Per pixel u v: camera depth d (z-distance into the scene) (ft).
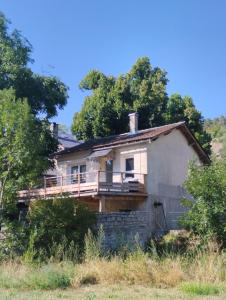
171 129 105.09
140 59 154.81
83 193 91.91
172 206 102.32
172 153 106.83
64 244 60.34
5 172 65.62
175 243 77.10
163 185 102.58
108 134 145.28
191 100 153.48
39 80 105.40
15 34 99.86
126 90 148.46
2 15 98.78
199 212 64.90
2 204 66.08
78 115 151.64
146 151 100.83
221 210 62.64
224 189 63.67
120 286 43.39
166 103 151.12
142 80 152.46
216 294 39.47
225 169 65.92
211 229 63.00
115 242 78.84
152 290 41.37
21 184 66.39
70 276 44.47
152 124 146.41
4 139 66.03
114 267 47.16
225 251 56.54
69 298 37.14
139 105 145.69
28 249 58.08
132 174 102.53
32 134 68.03
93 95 150.00
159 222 97.30
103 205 90.58
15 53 98.22
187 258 51.26
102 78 153.28
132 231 84.38
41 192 95.45
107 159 108.37
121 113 144.36
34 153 66.90
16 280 43.62
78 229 66.33
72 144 144.66
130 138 105.09
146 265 47.50
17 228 63.21
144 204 98.63
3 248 62.13
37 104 103.91
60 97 107.24
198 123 152.56
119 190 94.07
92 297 36.68
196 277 44.75
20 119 66.64
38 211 65.26
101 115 145.38
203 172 66.28
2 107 67.46
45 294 38.93
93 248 54.65
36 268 50.31
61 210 65.92
